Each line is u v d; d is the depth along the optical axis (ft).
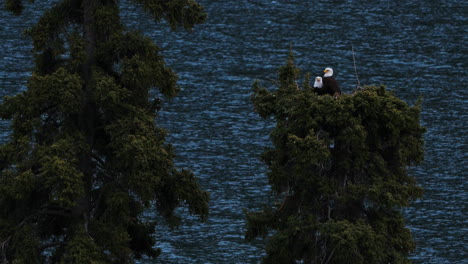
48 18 399.44
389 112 380.78
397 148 393.91
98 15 390.42
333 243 378.73
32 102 379.14
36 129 389.80
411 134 398.01
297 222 390.83
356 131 373.61
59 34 401.29
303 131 390.01
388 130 388.57
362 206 399.03
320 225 387.55
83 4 399.24
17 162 386.32
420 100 391.86
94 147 409.49
